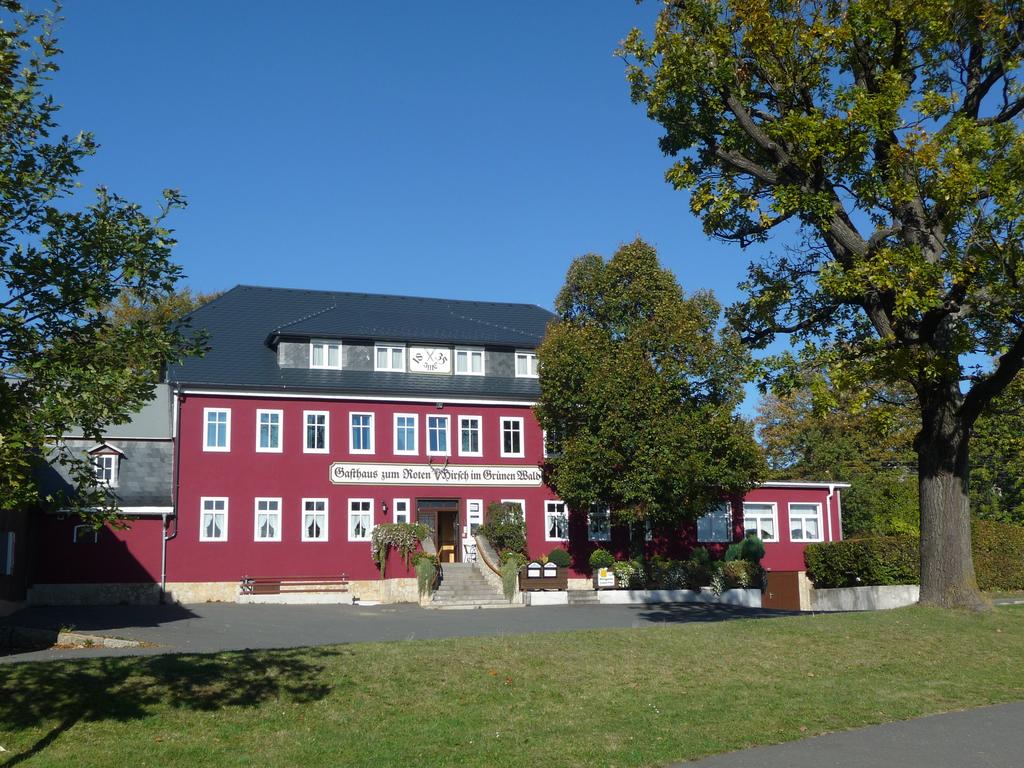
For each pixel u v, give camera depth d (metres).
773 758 11.12
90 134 11.00
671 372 38.81
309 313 45.34
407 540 38.50
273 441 39.06
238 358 40.69
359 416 40.53
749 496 45.94
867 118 18.62
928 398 21.00
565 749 11.33
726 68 20.25
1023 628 19.11
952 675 15.97
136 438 37.72
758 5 19.42
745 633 18.47
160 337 11.09
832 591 39.03
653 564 40.78
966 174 17.39
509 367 44.59
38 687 12.75
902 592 35.75
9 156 10.50
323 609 33.78
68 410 10.06
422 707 12.95
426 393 41.34
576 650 16.48
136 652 20.52
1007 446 32.28
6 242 10.55
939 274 17.95
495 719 12.55
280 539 38.47
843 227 20.61
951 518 21.12
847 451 59.91
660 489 37.34
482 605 35.59
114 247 10.79
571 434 40.28
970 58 20.17
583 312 42.78
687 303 40.31
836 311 22.23
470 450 41.91
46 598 34.59
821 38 19.56
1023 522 49.78
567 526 42.78
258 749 10.91
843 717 13.20
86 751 10.49
